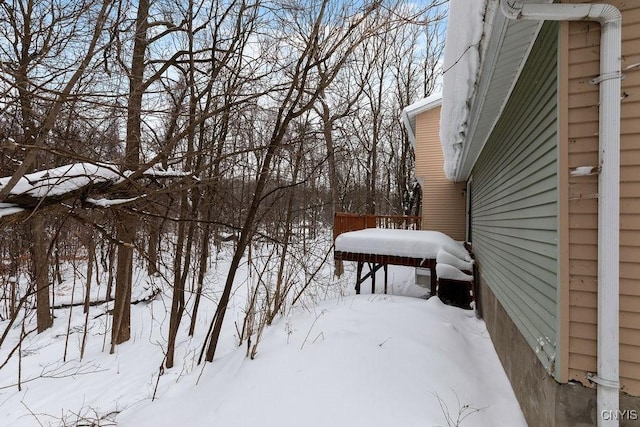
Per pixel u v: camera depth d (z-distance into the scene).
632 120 1.86
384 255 7.68
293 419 2.52
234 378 3.50
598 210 1.91
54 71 2.81
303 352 3.61
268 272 6.38
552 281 2.14
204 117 2.82
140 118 3.19
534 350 2.45
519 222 3.09
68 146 3.07
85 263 12.40
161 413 3.30
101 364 5.65
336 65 3.49
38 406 4.25
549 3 2.08
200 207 5.72
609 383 1.82
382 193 21.61
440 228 11.35
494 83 3.26
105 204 2.87
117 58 2.94
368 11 2.97
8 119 2.91
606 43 1.89
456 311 6.11
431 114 11.67
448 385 3.04
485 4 2.06
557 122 2.04
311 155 6.78
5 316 9.17
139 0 3.49
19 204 2.49
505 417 2.75
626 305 1.85
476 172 7.36
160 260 4.27
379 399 2.67
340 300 6.64
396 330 4.16
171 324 5.19
